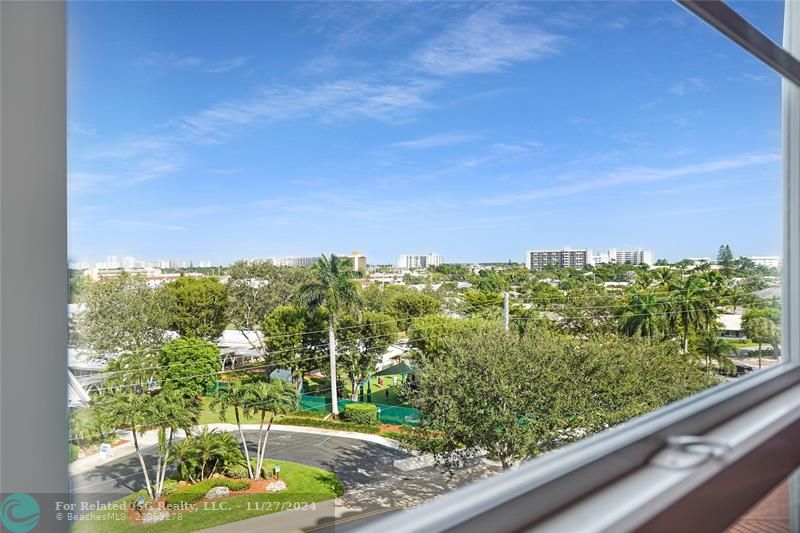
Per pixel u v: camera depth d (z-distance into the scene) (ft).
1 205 1.16
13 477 1.18
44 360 1.22
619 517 1.54
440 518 1.47
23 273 1.19
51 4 1.25
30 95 1.21
